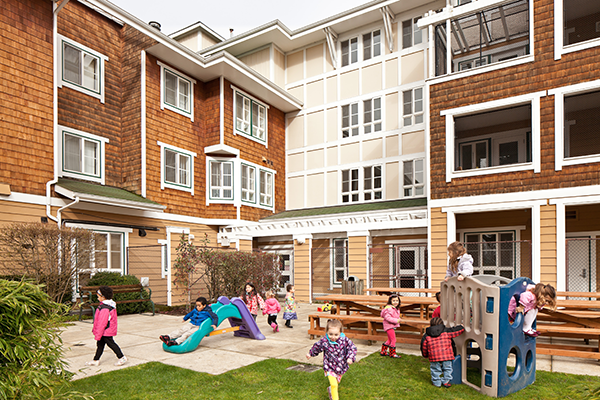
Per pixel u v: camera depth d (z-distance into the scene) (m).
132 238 13.55
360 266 14.22
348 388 4.85
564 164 10.50
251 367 5.75
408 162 17.36
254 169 18.33
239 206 17.03
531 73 11.07
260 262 13.58
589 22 13.30
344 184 19.03
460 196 11.95
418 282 13.78
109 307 5.87
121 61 15.20
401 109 17.61
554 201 10.53
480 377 5.32
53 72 11.58
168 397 4.53
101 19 14.55
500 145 14.52
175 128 15.66
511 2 11.44
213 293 12.44
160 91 15.16
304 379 5.18
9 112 10.45
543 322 9.38
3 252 9.56
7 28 10.55
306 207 19.84
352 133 19.03
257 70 20.73
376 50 18.69
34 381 3.27
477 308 4.96
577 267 12.52
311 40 20.22
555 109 10.67
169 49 14.55
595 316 6.72
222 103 16.70
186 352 6.68
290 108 20.45
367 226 14.16
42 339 3.93
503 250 13.36
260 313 11.88
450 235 11.99
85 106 13.57
